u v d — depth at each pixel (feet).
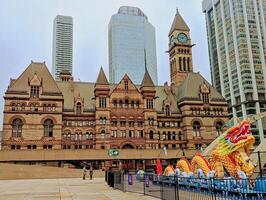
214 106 326.03
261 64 554.46
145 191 95.35
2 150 230.89
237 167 97.76
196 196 74.33
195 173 116.47
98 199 79.20
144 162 265.95
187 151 276.41
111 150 254.47
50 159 239.09
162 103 331.77
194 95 327.67
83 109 301.02
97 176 219.41
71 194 93.04
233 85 567.59
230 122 111.24
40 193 97.25
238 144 98.53
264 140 127.34
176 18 415.64
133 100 309.42
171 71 407.64
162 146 311.27
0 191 105.70
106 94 300.40
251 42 558.56
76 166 264.93
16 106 271.69
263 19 579.07
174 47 398.83
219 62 614.75
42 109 276.41
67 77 359.05
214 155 104.99
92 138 294.66
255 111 524.52
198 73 353.10
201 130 314.96
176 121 324.60
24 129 267.80
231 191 70.74
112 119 298.76
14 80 297.74
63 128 289.33
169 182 81.35
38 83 282.15
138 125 305.53
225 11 603.67
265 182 73.05
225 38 597.11
